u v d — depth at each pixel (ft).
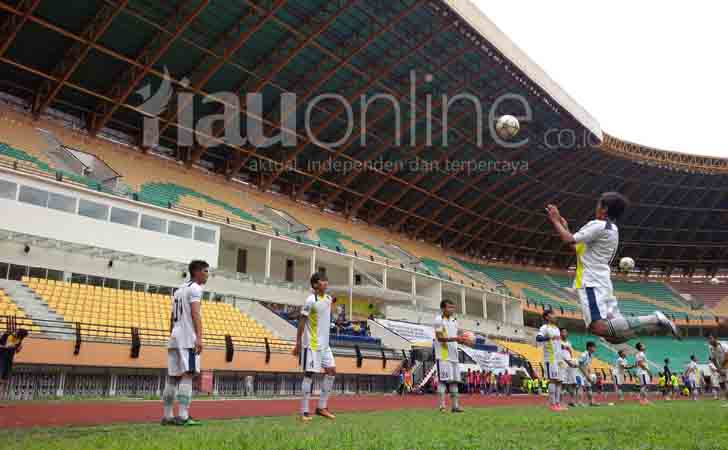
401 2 123.75
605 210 21.35
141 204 105.81
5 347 44.24
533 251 251.39
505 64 144.66
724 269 274.16
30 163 102.68
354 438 19.35
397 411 42.16
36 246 91.40
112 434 20.83
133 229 103.96
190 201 130.21
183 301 26.53
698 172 217.36
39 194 93.15
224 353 78.02
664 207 236.84
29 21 109.91
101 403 49.37
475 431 22.29
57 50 118.62
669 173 218.79
